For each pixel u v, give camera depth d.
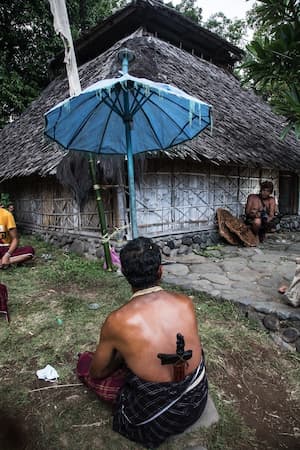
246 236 6.37
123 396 1.68
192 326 1.62
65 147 3.83
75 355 2.53
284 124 9.55
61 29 3.89
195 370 1.61
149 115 3.69
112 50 7.36
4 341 2.72
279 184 8.68
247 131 7.02
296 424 2.00
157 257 1.65
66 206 6.18
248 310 3.17
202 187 6.27
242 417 2.01
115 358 1.70
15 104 11.34
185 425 1.65
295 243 6.73
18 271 4.68
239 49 9.85
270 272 4.45
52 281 4.22
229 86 9.09
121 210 4.88
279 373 2.49
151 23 8.14
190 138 3.77
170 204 5.66
